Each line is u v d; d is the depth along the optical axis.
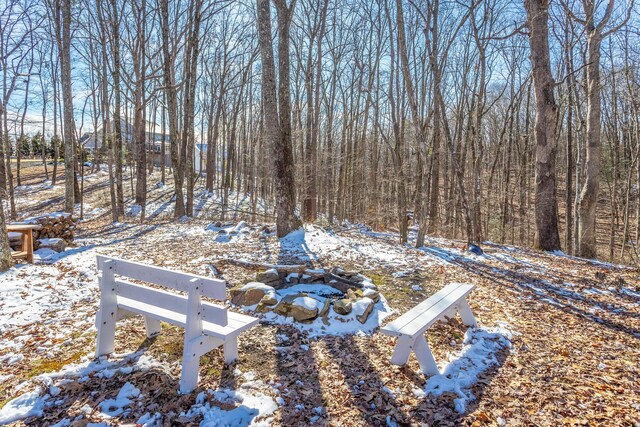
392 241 10.16
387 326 3.04
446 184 20.20
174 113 14.30
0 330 3.76
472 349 3.58
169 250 8.09
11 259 5.95
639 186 14.04
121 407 2.51
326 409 2.56
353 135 23.17
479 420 2.48
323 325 3.98
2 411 2.41
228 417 2.42
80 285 5.32
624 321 4.52
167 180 27.06
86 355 3.24
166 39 13.72
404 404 2.64
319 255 7.54
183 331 3.75
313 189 15.87
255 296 4.54
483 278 6.29
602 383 3.03
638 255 12.33
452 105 20.42
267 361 3.22
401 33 8.15
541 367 3.30
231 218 18.09
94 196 21.45
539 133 9.23
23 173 27.61
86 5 15.20
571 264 7.59
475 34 11.80
